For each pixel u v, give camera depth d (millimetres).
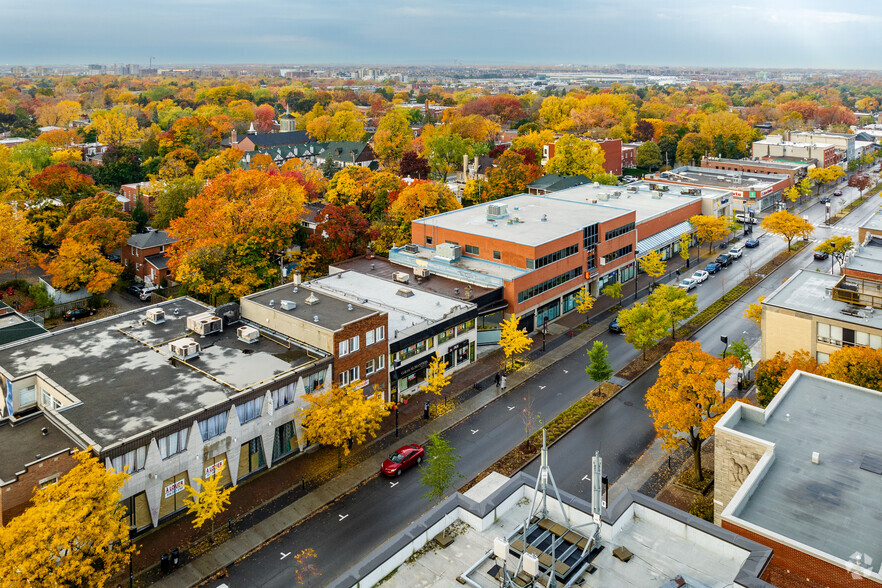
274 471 54500
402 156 177625
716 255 119500
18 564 34062
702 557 29641
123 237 104250
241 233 87250
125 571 42969
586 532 31359
